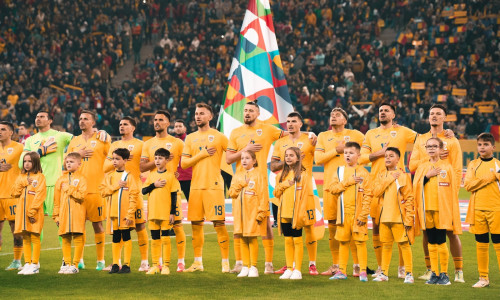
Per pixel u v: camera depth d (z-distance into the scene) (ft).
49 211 32.60
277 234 41.16
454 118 87.35
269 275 27.81
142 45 118.21
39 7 118.21
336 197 28.30
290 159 27.09
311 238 28.07
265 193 27.07
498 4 101.19
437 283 25.58
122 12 116.57
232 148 29.37
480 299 22.52
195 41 108.37
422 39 100.73
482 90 92.02
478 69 95.40
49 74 103.45
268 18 39.55
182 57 105.81
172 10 115.96
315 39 104.63
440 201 25.62
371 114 86.89
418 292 23.77
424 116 85.46
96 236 29.76
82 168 30.17
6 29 114.11
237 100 39.11
